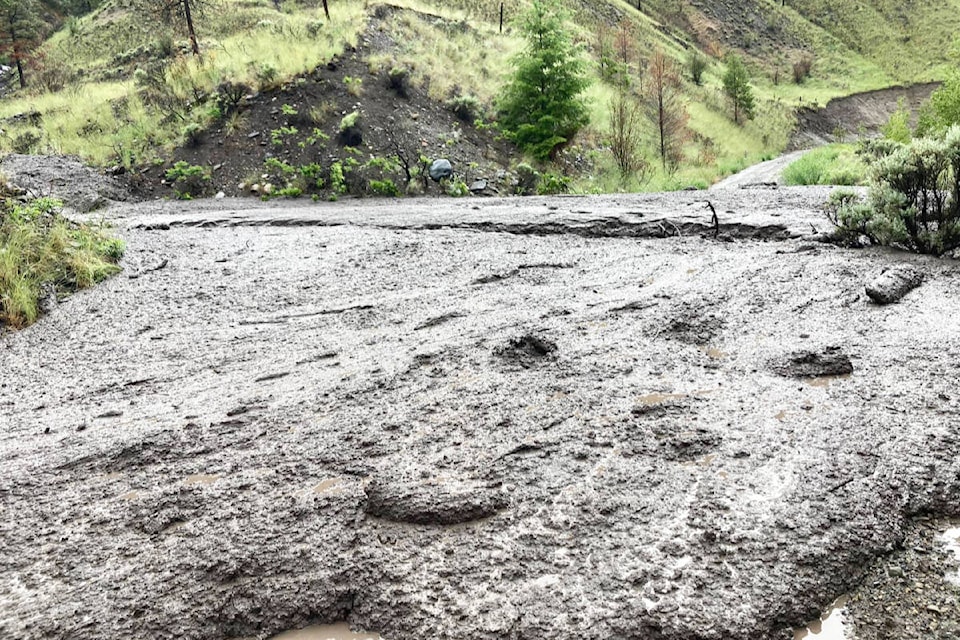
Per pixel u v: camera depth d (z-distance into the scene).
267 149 14.45
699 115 32.78
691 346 3.87
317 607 2.02
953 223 5.23
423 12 24.02
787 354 3.57
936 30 66.50
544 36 16.94
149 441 3.07
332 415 3.21
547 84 16.89
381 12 21.88
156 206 12.52
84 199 12.36
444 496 2.45
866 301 4.37
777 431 2.79
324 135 14.64
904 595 1.97
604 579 2.01
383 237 7.65
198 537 2.34
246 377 3.84
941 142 5.46
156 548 2.30
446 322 4.57
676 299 4.67
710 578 2.00
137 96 16.94
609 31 36.06
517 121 17.33
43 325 5.06
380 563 2.15
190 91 16.38
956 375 3.17
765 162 25.42
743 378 3.35
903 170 5.52
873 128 50.34
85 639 1.93
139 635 1.94
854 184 11.42
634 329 4.14
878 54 65.06
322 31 18.95
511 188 14.71
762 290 4.75
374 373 3.69
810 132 45.16
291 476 2.70
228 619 1.99
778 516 2.25
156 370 4.07
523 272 5.82
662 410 3.03
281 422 3.18
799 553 2.08
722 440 2.75
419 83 17.78
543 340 3.88
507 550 2.17
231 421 3.23
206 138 14.80
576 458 2.68
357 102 15.91
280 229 8.76
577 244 6.82
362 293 5.50
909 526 2.26
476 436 2.91
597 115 21.36
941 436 2.68
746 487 2.42
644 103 26.80
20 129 16.22
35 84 27.47
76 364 4.25
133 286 6.00
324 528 2.34
